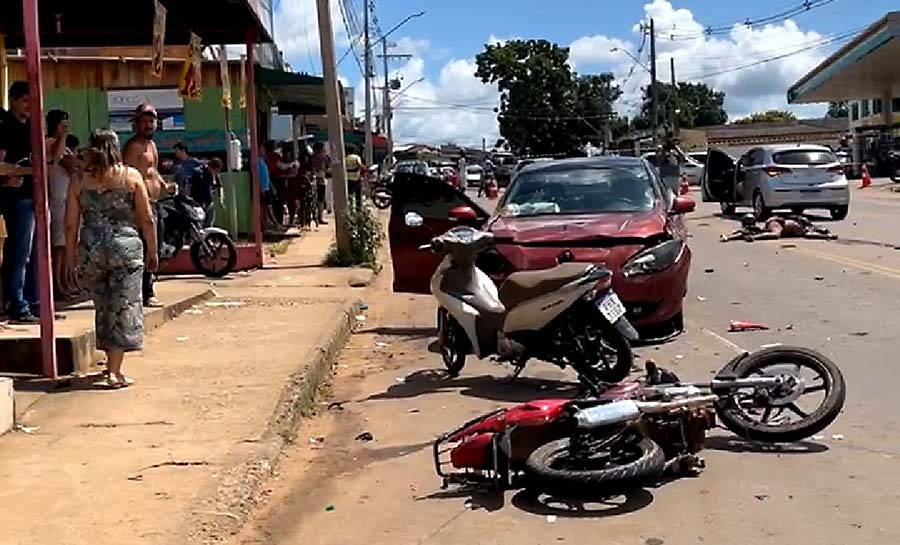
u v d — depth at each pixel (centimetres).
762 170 2492
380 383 962
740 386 680
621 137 8894
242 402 805
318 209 2950
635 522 570
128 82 2114
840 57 4369
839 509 577
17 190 966
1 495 602
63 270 1152
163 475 637
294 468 704
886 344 998
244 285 1560
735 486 620
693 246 2028
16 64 1620
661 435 629
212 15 1466
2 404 722
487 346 898
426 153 7606
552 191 1155
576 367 834
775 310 1229
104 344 851
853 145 5722
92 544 527
